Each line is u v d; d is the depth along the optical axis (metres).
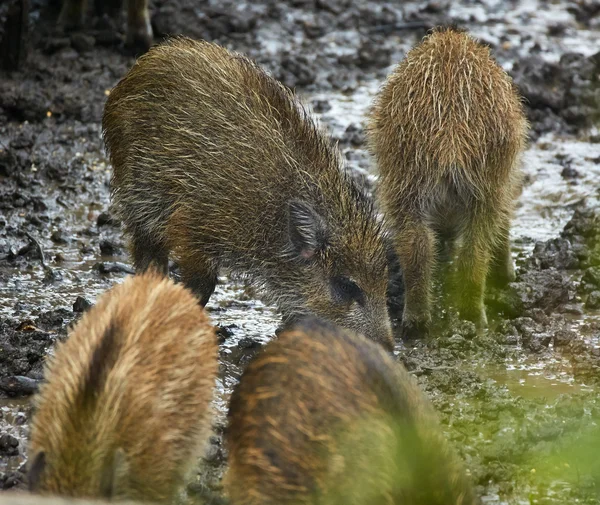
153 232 12.26
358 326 11.13
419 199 12.05
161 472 7.55
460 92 12.06
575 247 13.96
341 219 11.29
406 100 12.25
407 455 6.68
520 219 15.17
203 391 8.16
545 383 10.91
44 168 15.72
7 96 17.12
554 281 12.81
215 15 20.91
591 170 16.66
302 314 11.45
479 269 12.18
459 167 11.93
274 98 11.84
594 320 12.45
